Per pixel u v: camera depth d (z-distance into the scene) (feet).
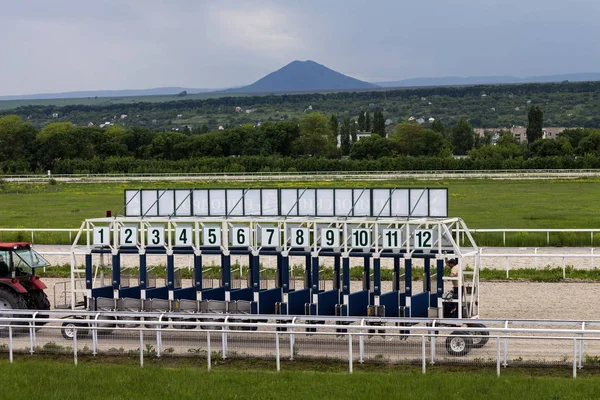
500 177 265.34
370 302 68.54
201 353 58.39
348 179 258.78
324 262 105.60
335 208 67.46
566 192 221.25
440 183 248.73
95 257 114.52
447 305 63.72
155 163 326.44
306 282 70.54
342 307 64.28
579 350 53.98
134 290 70.23
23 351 60.85
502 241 123.24
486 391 49.01
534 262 106.93
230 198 69.15
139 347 61.16
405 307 63.00
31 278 69.82
